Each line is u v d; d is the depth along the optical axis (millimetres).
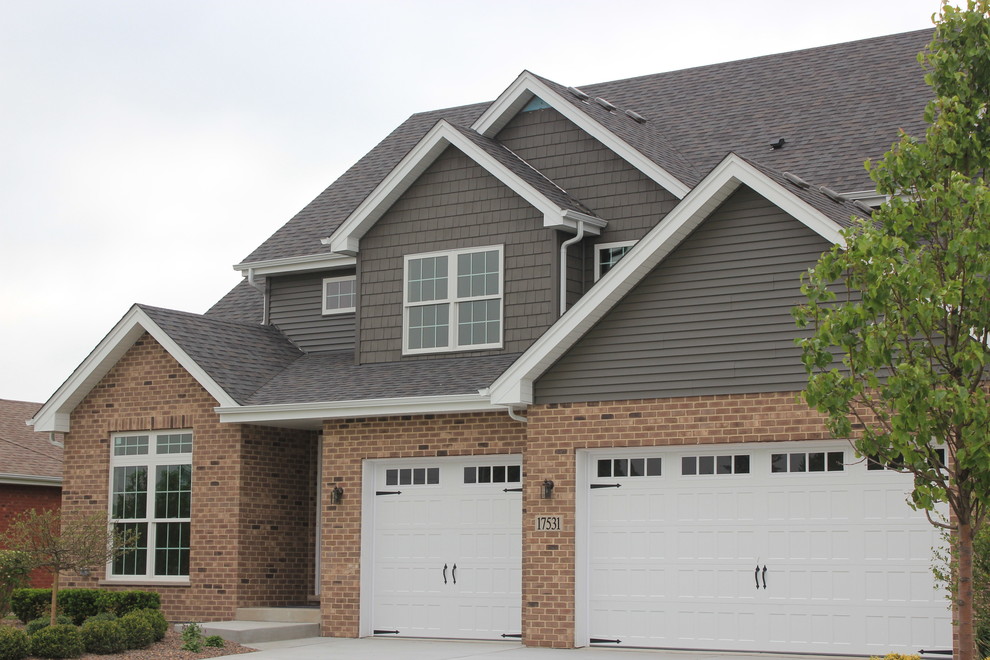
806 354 11836
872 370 11758
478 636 19812
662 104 25203
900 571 16438
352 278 24812
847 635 16672
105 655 18156
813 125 22188
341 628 20734
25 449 31297
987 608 14742
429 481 20609
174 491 22719
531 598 18688
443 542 20328
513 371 18719
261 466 22469
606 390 18359
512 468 19922
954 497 11602
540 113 22500
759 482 17500
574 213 20766
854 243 11523
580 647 18359
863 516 16750
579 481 18578
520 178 21000
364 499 20906
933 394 10727
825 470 17062
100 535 20406
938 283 11102
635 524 18312
